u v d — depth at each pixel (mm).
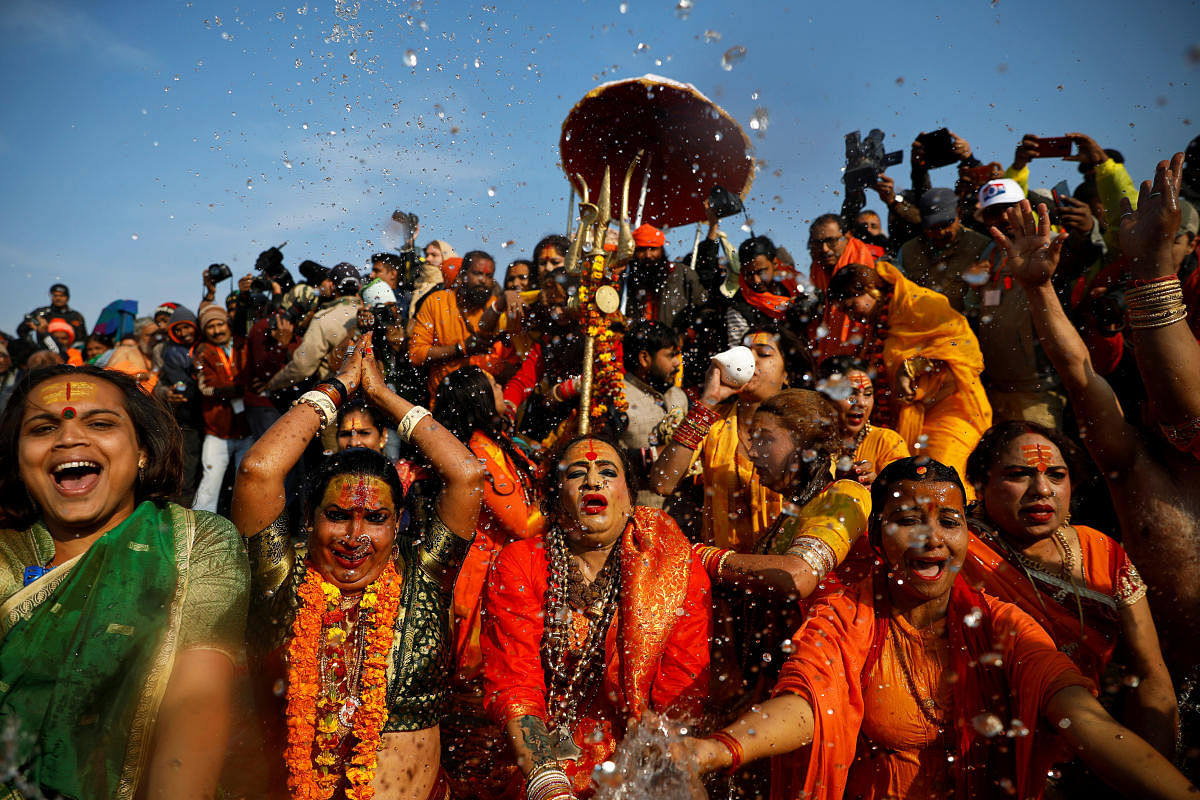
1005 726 2166
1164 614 2719
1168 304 2479
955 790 2201
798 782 2166
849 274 3965
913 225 4930
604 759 2312
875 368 3924
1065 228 4008
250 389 5895
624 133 4801
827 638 2225
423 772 2287
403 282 5996
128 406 2066
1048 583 2453
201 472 6148
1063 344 2668
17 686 1839
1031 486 2459
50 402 1965
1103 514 3695
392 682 2246
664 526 2520
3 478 1998
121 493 2021
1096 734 1915
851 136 5133
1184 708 2707
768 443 2773
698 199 4988
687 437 3123
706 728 2621
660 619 2361
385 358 4750
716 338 4859
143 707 1865
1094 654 2406
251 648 2273
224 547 2037
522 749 2154
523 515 2854
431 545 2418
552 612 2377
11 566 1979
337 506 2217
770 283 4781
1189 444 2537
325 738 2168
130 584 1896
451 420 3070
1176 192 2451
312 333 5281
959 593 2250
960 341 3719
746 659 2693
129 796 1842
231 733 2201
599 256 4262
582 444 2518
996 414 4191
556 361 4457
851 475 2875
